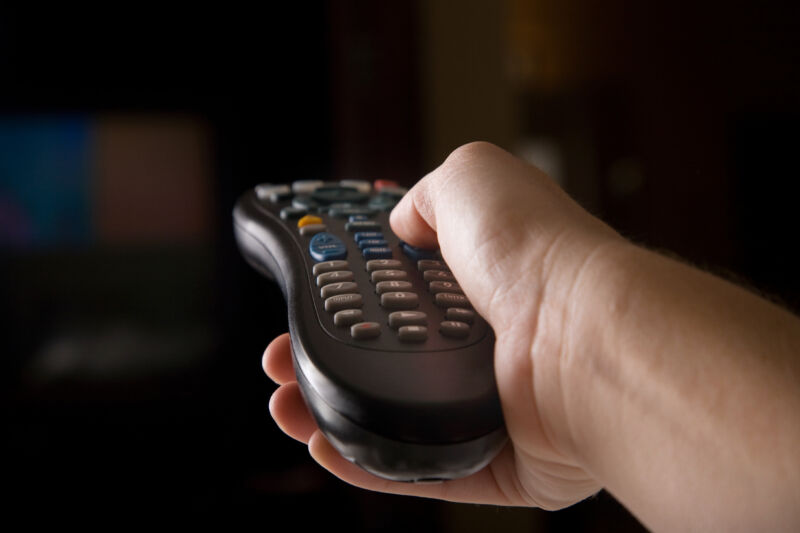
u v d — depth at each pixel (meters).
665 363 0.22
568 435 0.26
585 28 1.79
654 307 0.23
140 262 0.92
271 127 0.95
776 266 1.85
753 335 0.22
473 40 1.23
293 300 0.34
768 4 1.89
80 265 0.91
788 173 1.90
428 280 0.36
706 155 1.91
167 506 0.94
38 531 0.91
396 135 1.08
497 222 0.29
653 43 1.86
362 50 1.03
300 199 0.50
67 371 0.92
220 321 0.95
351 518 0.99
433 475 0.26
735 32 1.89
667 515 0.23
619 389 0.24
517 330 0.27
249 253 0.49
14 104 0.88
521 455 0.31
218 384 0.95
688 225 1.90
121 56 0.90
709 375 0.22
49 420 0.91
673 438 0.22
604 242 0.26
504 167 0.32
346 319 0.31
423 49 1.15
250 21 0.93
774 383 0.21
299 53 0.95
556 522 1.20
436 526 1.04
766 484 0.20
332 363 0.28
